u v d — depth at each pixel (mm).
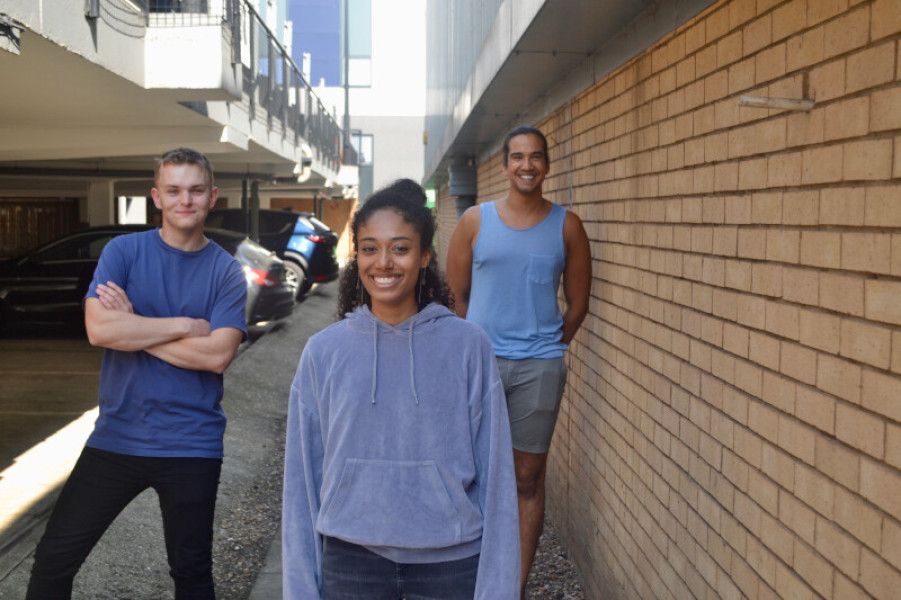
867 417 1945
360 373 2137
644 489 3717
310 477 2182
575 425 5148
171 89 7672
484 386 2191
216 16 7574
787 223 2371
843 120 2068
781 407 2395
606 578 4289
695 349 3105
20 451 6266
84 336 12508
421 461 2100
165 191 3121
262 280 11945
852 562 2002
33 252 12383
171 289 3139
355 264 2375
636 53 3873
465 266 4094
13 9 4879
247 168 17500
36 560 3010
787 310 2365
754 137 2598
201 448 3055
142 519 5004
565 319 4168
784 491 2367
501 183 10023
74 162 15352
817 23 2199
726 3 2834
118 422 3016
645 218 3756
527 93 6422
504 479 2150
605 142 4492
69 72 6660
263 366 10594
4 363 9945
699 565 3041
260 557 4949
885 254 1881
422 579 2143
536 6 3838
